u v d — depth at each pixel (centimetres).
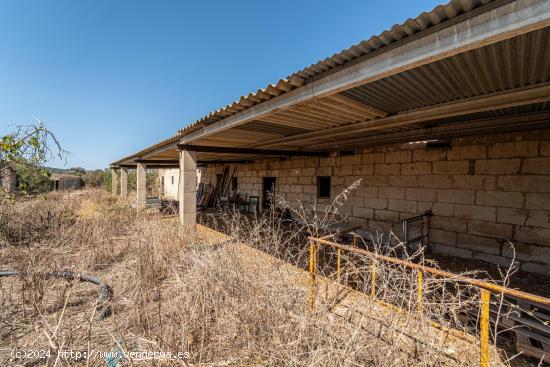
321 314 225
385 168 594
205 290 230
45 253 420
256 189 1081
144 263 322
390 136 495
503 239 432
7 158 466
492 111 343
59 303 304
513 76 244
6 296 322
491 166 444
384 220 596
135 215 689
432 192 516
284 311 229
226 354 206
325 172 747
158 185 2003
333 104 317
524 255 411
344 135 498
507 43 189
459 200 481
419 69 232
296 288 275
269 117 383
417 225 535
